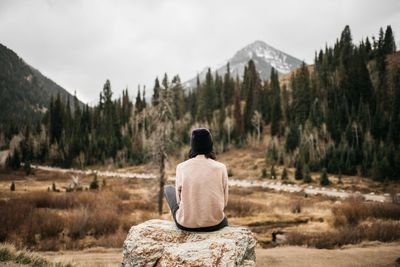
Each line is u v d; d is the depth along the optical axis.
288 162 80.88
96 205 34.56
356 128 81.56
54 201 36.06
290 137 89.94
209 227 3.87
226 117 115.56
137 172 88.38
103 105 153.75
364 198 41.56
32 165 110.69
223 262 3.30
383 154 68.00
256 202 40.84
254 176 73.38
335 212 31.11
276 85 131.25
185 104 139.25
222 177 3.83
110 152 112.62
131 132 122.56
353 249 19.44
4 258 7.89
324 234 23.44
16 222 23.98
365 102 100.62
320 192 51.34
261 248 21.30
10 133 149.62
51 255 18.44
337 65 133.38
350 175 69.81
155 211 34.56
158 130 31.48
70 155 111.94
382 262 16.22
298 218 31.50
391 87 102.25
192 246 3.54
